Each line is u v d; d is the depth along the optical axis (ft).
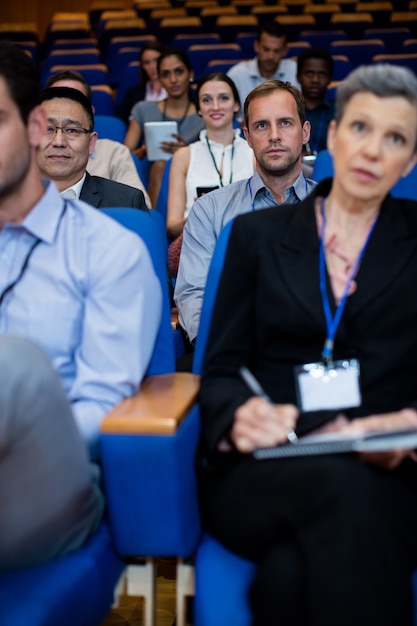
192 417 3.94
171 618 5.22
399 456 3.61
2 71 3.99
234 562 3.64
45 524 3.49
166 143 11.17
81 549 3.71
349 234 4.07
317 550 3.14
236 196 7.04
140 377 4.18
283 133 6.82
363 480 3.30
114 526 3.76
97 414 3.98
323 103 12.88
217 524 3.73
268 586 3.22
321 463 3.42
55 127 6.92
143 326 4.21
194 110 13.28
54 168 6.98
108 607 3.75
